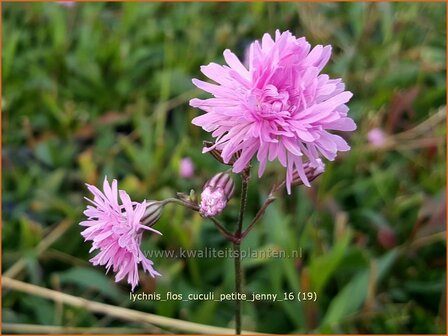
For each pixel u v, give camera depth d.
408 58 0.20
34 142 0.17
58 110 0.17
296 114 0.07
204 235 0.14
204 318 0.12
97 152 0.17
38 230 0.14
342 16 0.22
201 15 0.22
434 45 0.21
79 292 0.14
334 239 0.14
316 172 0.09
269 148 0.07
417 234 0.14
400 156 0.17
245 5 0.23
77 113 0.18
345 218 0.13
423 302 0.14
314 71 0.07
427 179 0.16
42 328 0.13
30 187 0.16
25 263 0.14
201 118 0.07
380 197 0.15
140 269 0.13
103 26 0.21
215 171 0.15
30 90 0.18
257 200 0.15
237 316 0.10
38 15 0.22
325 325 0.12
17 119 0.18
